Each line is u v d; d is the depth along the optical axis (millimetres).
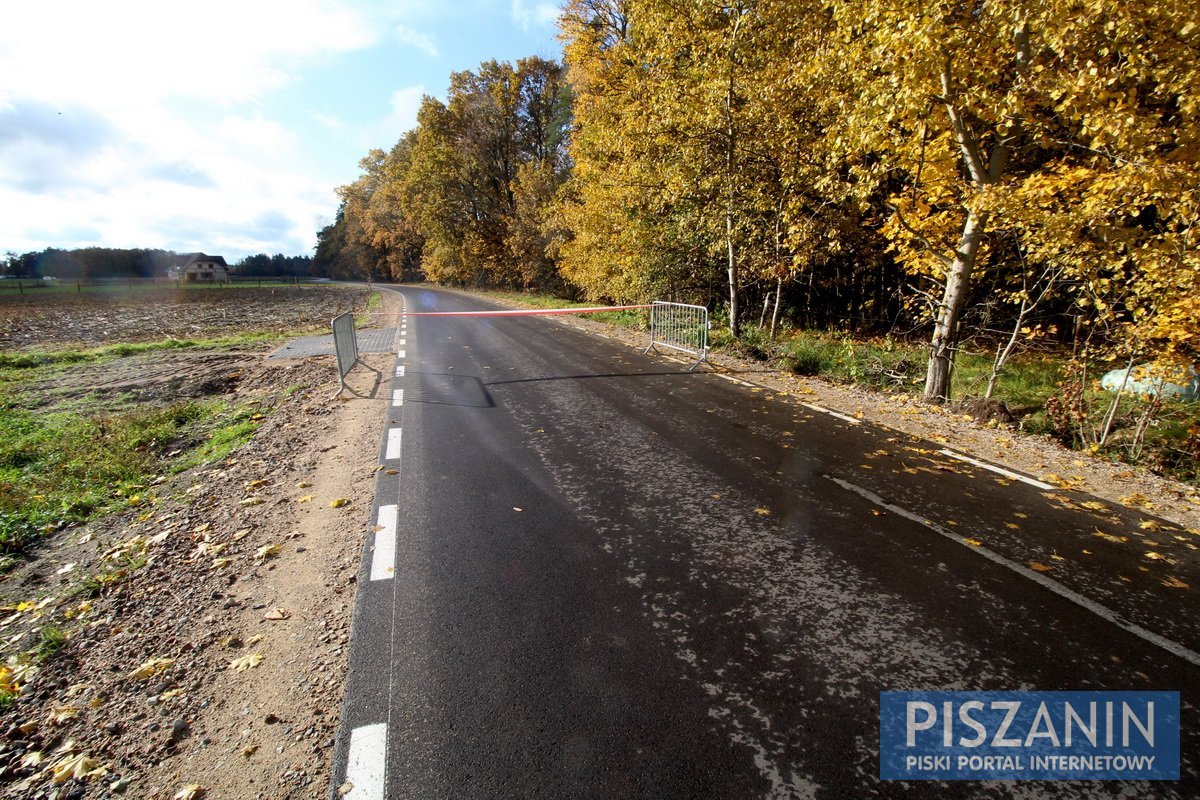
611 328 17438
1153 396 5977
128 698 2699
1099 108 5590
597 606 3285
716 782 2160
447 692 2643
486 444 6215
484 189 41719
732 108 10875
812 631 3051
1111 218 6031
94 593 3635
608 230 17234
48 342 16703
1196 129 5359
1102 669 2762
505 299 34594
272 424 7258
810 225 10695
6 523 4641
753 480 5148
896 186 11789
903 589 3434
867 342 13273
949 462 5590
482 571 3674
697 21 10586
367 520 4438
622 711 2508
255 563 3863
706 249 13836
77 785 2234
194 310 29891
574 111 20219
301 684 2744
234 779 2242
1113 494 4859
